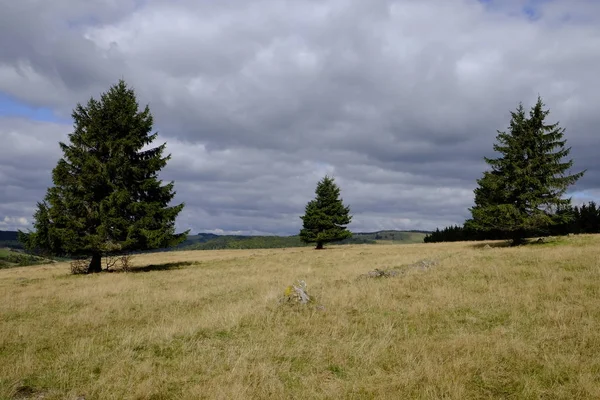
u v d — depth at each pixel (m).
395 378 6.03
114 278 22.03
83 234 25.91
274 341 8.09
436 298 11.54
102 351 7.95
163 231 27.42
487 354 6.85
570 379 5.76
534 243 32.03
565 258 17.88
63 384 6.18
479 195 51.66
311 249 55.03
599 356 6.54
